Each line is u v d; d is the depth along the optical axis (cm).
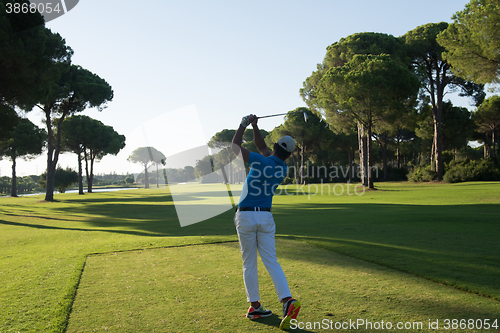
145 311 280
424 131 3969
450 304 283
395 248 515
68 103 3005
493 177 3042
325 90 2755
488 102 3953
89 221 1215
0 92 1467
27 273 410
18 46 1323
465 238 603
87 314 274
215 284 355
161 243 605
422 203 1541
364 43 3061
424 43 3091
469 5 1897
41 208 2045
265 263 271
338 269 402
